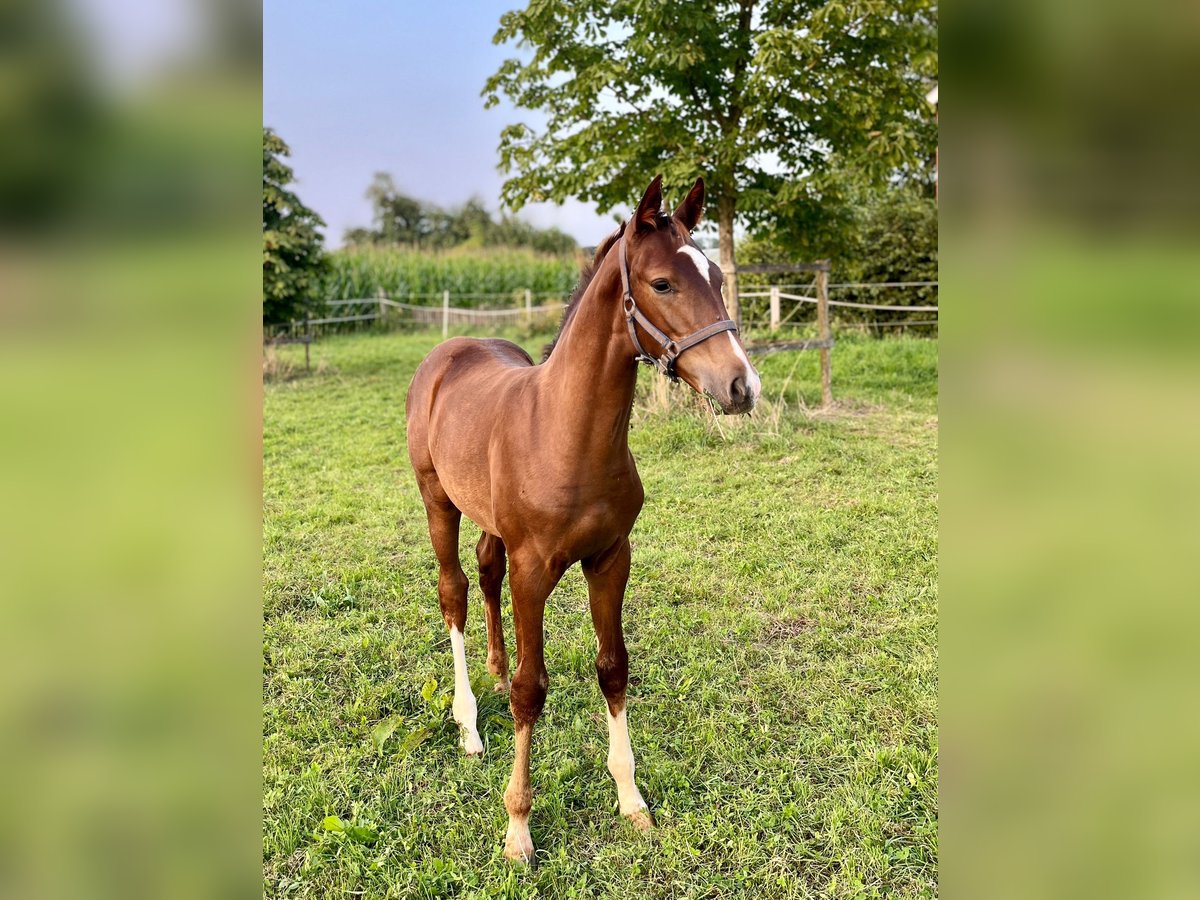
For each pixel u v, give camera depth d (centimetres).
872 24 675
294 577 405
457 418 268
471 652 336
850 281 1277
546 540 217
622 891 208
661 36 682
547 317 1539
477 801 244
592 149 747
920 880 206
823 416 722
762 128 729
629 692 300
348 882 211
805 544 427
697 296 191
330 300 1683
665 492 525
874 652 317
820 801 235
